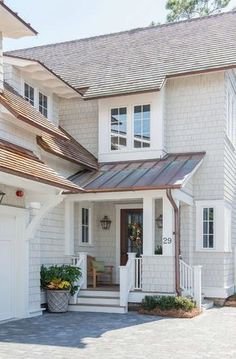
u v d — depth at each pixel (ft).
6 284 41.29
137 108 59.52
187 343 32.55
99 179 53.78
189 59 59.06
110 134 60.39
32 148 45.50
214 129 57.77
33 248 45.27
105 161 60.03
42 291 47.88
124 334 35.65
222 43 60.64
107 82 60.08
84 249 59.00
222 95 57.82
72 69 66.59
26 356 27.63
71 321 41.55
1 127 39.75
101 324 40.09
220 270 56.18
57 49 75.25
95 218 62.54
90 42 74.38
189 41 64.39
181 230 56.75
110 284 59.88
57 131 45.11
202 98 58.59
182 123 59.16
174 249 48.78
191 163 54.65
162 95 58.34
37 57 74.28
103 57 67.67
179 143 59.06
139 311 46.93
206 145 57.93
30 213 44.04
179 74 56.70
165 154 58.85
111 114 60.75
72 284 49.14
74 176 56.13
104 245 62.59
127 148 59.31
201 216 57.26
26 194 42.42
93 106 62.64
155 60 61.62
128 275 49.21
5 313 41.04
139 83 57.36
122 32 74.38
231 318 44.70
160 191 49.11
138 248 61.36
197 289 49.83
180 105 59.47
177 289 48.21
